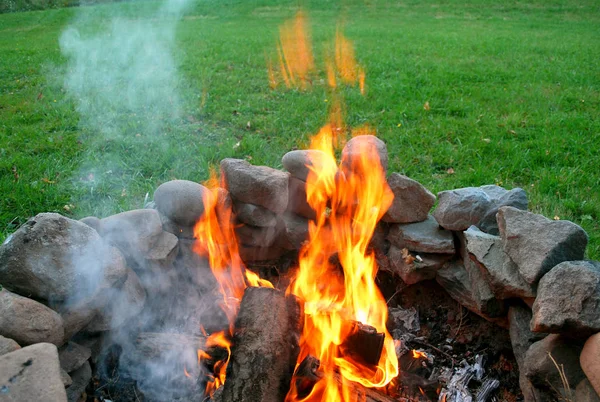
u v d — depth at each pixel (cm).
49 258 212
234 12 1791
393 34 1272
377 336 228
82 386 215
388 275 304
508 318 246
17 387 163
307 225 292
